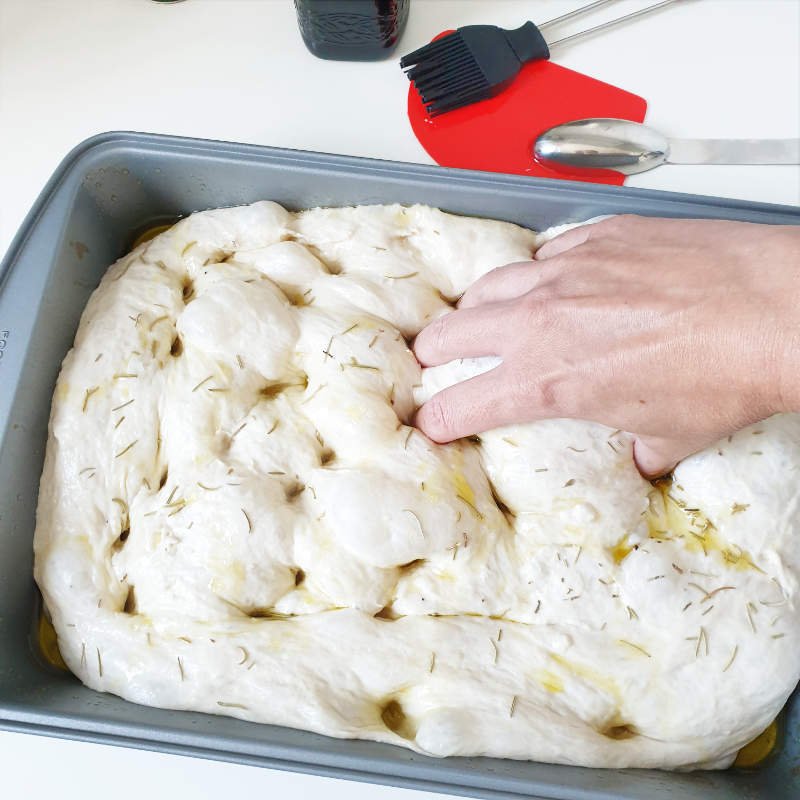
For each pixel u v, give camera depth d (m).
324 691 0.49
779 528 0.51
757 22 0.67
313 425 0.53
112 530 0.52
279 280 0.56
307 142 0.64
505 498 0.53
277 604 0.51
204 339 0.53
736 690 0.50
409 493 0.50
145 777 0.52
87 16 0.67
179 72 0.66
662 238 0.50
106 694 0.50
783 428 0.52
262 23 0.67
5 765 0.52
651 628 0.51
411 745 0.49
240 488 0.51
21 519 0.52
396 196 0.57
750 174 0.63
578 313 0.49
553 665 0.50
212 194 0.58
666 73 0.66
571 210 0.56
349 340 0.53
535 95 0.65
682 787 0.50
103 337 0.54
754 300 0.46
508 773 0.48
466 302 0.54
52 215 0.54
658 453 0.51
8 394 0.51
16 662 0.51
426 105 0.64
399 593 0.51
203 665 0.49
